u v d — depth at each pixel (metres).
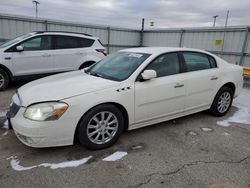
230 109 5.30
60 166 2.85
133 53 4.06
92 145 3.17
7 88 6.80
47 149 3.24
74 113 2.92
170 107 3.86
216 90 4.49
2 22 10.11
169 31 12.48
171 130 4.02
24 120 2.85
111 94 3.18
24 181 2.55
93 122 3.16
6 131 3.78
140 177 2.67
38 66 6.84
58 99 2.88
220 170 2.83
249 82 8.65
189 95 4.06
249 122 4.52
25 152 3.15
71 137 2.98
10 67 6.45
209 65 4.46
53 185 2.50
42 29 11.14
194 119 4.58
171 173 2.75
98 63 4.34
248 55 9.22
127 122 3.46
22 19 10.52
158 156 3.14
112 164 2.92
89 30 12.45
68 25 11.77
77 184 2.52
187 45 11.65
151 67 3.64
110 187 2.49
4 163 2.88
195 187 2.51
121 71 3.65
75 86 3.21
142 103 3.49
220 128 4.18
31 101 2.90
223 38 10.01
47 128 2.81
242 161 3.06
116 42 13.59
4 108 4.93
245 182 2.61
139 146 3.41
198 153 3.25
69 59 7.27
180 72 3.96
